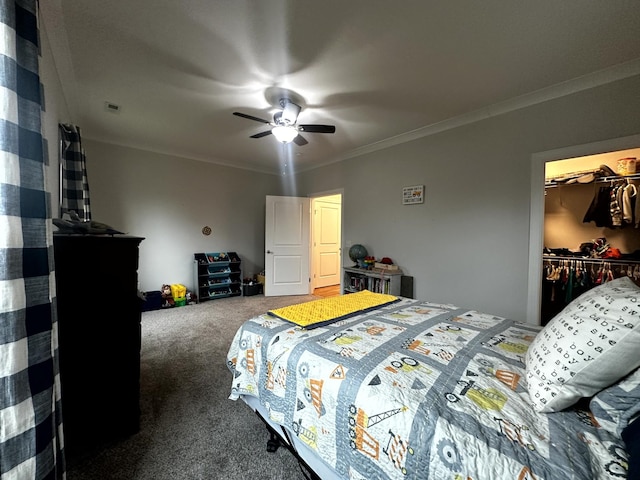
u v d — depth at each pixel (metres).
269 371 1.32
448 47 1.83
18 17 0.73
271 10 1.54
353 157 4.29
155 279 4.29
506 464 0.66
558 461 0.65
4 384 0.65
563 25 1.63
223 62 2.02
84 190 2.57
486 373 1.03
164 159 4.30
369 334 1.40
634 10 1.51
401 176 3.60
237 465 1.36
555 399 0.81
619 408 0.75
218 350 2.70
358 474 0.90
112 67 2.08
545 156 2.41
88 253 1.39
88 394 1.43
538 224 2.46
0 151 0.65
